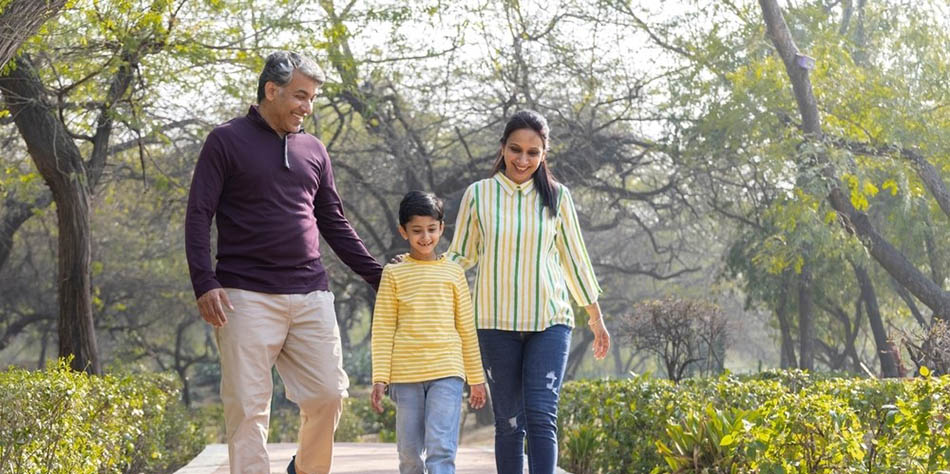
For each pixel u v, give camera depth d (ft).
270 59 16.48
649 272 92.02
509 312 17.42
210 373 152.97
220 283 16.12
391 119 63.46
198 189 15.93
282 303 16.15
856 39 63.98
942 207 54.54
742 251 75.41
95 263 77.30
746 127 58.75
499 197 17.69
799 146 54.70
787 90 57.57
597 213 75.20
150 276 96.63
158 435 37.58
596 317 18.60
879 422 19.69
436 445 16.79
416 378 17.13
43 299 97.25
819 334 83.76
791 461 17.84
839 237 55.11
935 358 35.86
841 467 17.46
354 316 122.11
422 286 17.33
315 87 16.57
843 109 55.62
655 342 44.98
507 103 61.82
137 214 86.28
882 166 55.88
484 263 17.61
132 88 41.68
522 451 18.12
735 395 25.77
